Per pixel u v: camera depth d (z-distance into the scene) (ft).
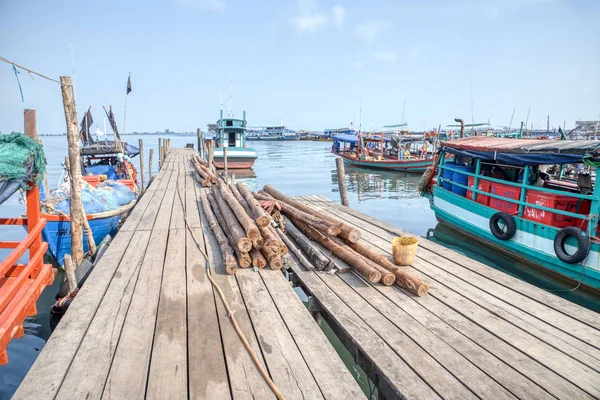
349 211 31.94
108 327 12.64
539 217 27.09
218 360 11.00
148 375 10.28
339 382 10.12
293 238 22.75
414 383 10.41
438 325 13.42
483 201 33.78
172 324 12.93
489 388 10.17
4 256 32.04
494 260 31.48
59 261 28.58
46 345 11.51
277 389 9.67
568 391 10.09
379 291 16.28
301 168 110.83
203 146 105.81
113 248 20.93
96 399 9.31
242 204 26.02
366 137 116.16
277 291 15.70
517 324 13.43
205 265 18.56
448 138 100.73
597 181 23.06
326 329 21.85
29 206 18.39
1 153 15.81
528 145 27.78
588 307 24.09
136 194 47.06
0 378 17.25
